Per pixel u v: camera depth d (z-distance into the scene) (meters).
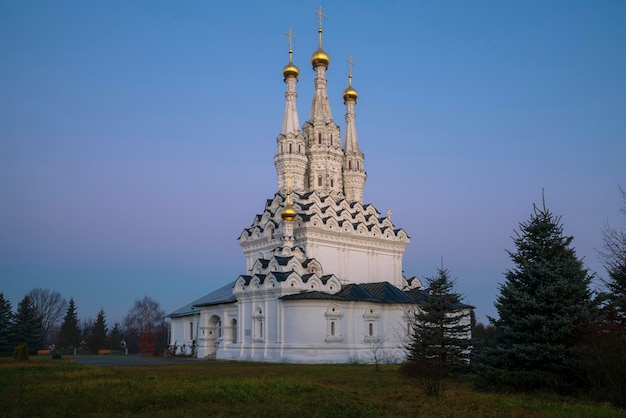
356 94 89.69
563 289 30.53
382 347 62.62
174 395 27.62
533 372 30.23
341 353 61.28
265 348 64.44
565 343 30.64
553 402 26.98
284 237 70.44
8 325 94.56
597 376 27.31
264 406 25.20
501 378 31.20
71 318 151.00
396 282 80.75
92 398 26.61
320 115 84.50
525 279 32.41
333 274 69.06
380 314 64.94
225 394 28.31
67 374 40.84
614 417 22.94
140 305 172.38
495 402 26.92
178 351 93.69
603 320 29.23
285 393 29.61
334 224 74.19
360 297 64.06
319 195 79.75
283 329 62.66
